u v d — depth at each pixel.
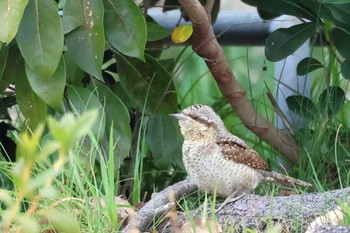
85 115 5.48
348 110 12.77
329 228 8.38
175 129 11.62
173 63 12.33
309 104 12.41
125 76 11.38
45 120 10.33
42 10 9.62
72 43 10.07
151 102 11.47
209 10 11.53
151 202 9.84
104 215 9.11
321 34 12.44
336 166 11.58
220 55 11.77
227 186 10.09
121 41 10.34
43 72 9.62
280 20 12.41
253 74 16.02
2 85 10.53
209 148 10.02
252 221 9.29
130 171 11.99
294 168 12.13
